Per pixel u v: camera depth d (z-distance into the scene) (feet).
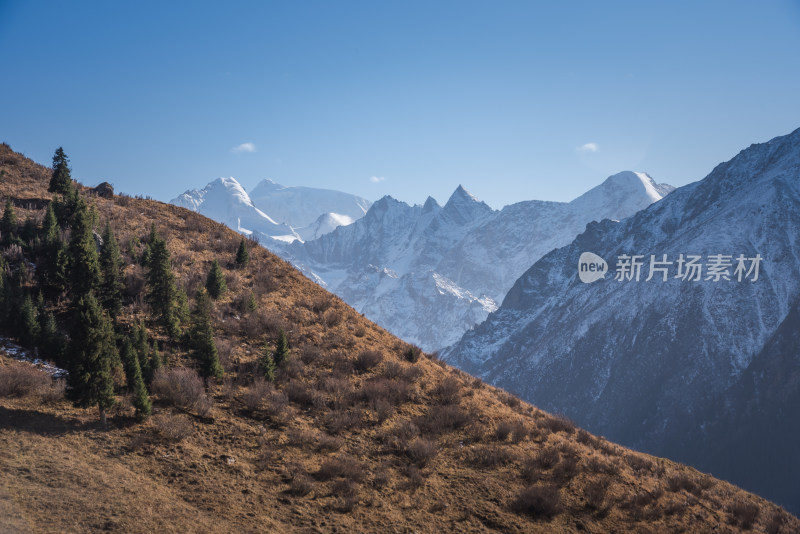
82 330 64.08
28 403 64.08
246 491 58.95
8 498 48.24
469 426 85.87
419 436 79.61
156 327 86.94
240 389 79.00
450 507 65.51
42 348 75.92
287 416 74.95
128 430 64.44
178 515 52.06
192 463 61.46
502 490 71.41
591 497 73.72
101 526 47.85
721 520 80.43
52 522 46.80
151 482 56.59
